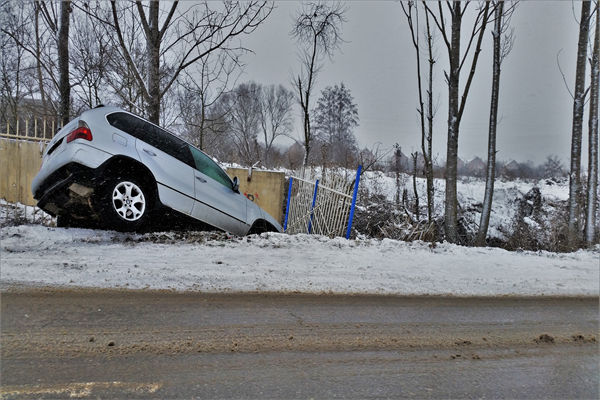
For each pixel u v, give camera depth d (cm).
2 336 313
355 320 392
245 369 287
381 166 1487
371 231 1067
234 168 1202
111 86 1177
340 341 343
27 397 239
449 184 960
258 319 378
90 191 598
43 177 630
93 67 1170
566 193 1386
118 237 632
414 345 345
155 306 392
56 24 1241
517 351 346
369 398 259
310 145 1509
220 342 327
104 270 477
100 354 296
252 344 327
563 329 402
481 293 504
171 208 675
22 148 1016
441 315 421
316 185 997
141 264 511
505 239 1159
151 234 666
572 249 975
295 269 543
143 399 243
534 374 306
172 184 675
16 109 1538
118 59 1127
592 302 495
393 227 980
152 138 684
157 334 333
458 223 1268
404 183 1443
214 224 749
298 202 1081
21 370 268
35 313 358
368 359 314
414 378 289
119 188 633
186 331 342
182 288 445
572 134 1031
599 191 1303
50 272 458
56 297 397
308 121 1407
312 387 268
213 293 439
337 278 519
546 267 646
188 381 266
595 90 995
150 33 966
